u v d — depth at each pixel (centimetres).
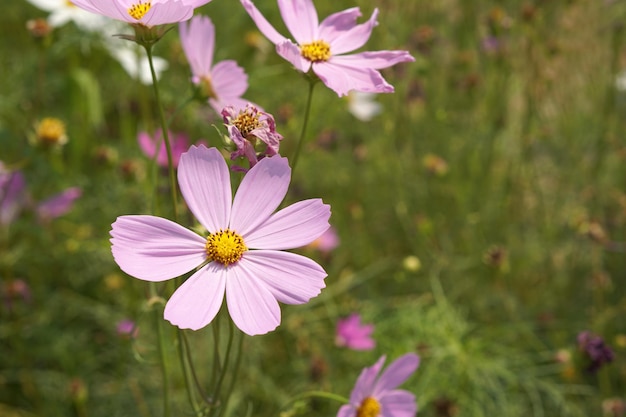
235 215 38
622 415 68
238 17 89
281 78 91
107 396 69
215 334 40
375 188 92
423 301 78
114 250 36
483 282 84
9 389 70
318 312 78
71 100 81
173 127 75
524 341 77
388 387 48
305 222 38
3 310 70
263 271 37
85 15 71
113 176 75
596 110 94
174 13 37
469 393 68
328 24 43
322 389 68
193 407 40
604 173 93
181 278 40
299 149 41
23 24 92
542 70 89
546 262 87
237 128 38
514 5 91
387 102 90
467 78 90
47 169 71
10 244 75
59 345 70
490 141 90
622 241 84
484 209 89
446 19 98
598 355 61
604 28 93
